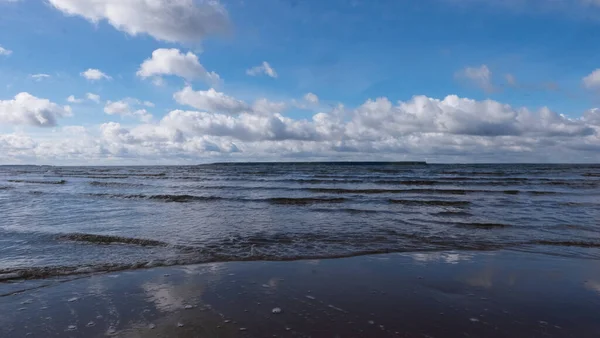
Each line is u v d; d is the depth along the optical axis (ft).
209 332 13.37
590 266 22.57
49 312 15.20
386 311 15.40
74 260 23.62
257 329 13.61
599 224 37.88
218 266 22.53
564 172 194.39
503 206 53.42
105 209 49.90
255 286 18.62
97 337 13.01
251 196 69.15
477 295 17.44
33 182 120.06
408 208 51.39
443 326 13.97
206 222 38.96
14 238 30.14
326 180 123.75
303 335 13.15
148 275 20.52
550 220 40.52
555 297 17.13
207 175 174.19
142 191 81.82
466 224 37.58
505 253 26.08
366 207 52.75
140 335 13.15
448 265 22.89
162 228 35.32
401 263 23.39
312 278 20.10
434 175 156.56
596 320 14.52
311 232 33.50
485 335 13.28
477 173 177.27
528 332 13.50
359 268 22.17
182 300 16.60
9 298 16.89
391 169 243.81
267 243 28.94
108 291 17.81
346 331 13.48
